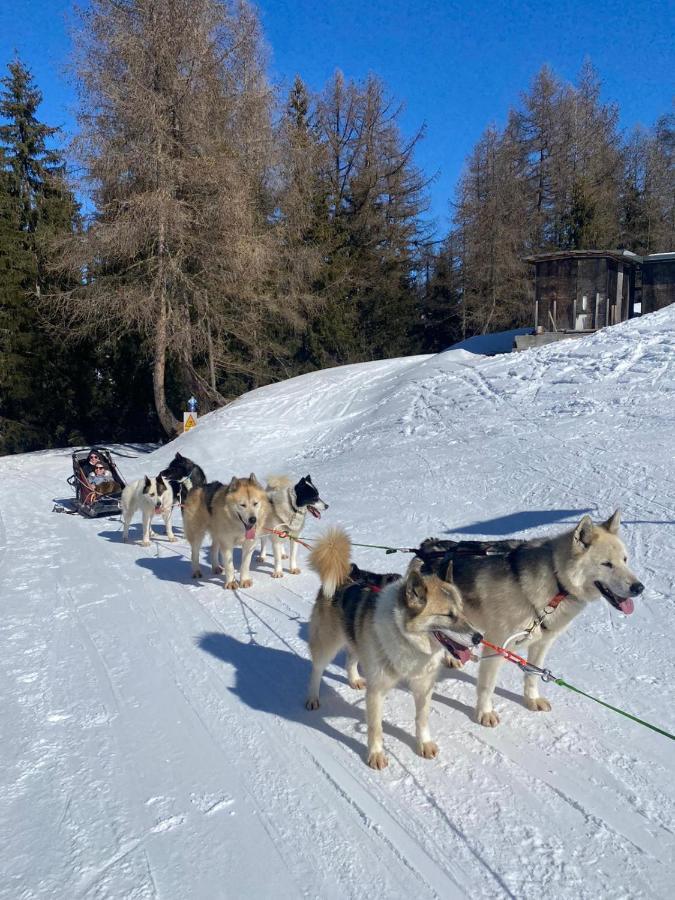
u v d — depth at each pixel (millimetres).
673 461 9828
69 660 5875
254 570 8695
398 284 41656
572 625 6035
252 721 4738
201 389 27453
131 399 34375
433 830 3553
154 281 23688
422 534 8922
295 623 6668
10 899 3129
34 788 3990
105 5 23312
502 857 3342
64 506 14594
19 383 31375
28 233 32500
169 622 6781
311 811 3734
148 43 23250
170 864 3350
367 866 3311
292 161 32375
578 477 10000
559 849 3377
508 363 18859
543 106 45875
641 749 4211
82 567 9250
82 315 26000
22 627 6754
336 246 37969
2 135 34875
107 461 14320
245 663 5730
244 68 26328
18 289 30969
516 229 40719
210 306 25703
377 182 42062
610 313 25375
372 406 20328
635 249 46031
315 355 36656
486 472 11180
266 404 23281
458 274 43625
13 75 35156
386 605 4160
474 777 4008
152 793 3924
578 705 4773
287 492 8102
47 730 4656
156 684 5355
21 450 33750
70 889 3191
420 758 4230
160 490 10562
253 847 3461
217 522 7812
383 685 4160
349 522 9969
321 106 42531
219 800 3850
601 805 3699
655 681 4957
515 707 4816
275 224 31984
